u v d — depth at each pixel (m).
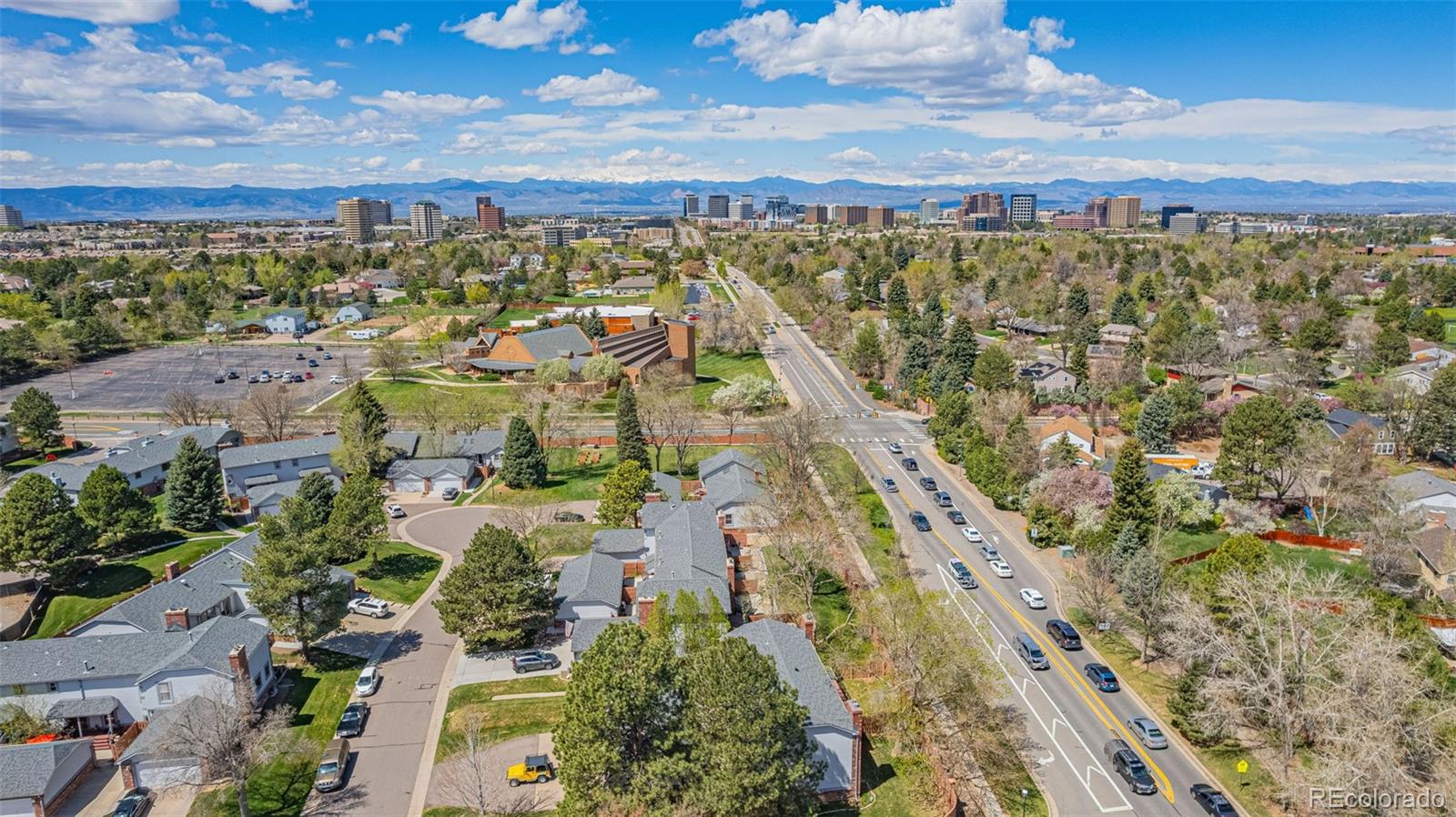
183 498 100.00
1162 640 68.88
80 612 81.12
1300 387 147.00
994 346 155.50
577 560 85.50
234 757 54.00
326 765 57.56
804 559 79.38
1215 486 106.81
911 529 101.00
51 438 132.25
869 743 61.00
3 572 87.44
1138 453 89.19
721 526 96.19
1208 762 59.97
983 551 94.44
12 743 60.97
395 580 88.88
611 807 49.91
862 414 154.00
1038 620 79.75
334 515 89.31
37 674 63.44
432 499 114.12
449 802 55.56
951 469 123.50
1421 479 101.25
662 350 186.12
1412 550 85.50
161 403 164.50
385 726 63.72
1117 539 86.31
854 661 70.12
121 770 56.94
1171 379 164.12
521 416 129.25
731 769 45.94
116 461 113.19
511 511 97.81
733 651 49.06
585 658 50.75
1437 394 117.75
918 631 60.97
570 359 173.75
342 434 117.19
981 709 62.44
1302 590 66.94
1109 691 68.31
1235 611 65.75
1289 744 56.06
